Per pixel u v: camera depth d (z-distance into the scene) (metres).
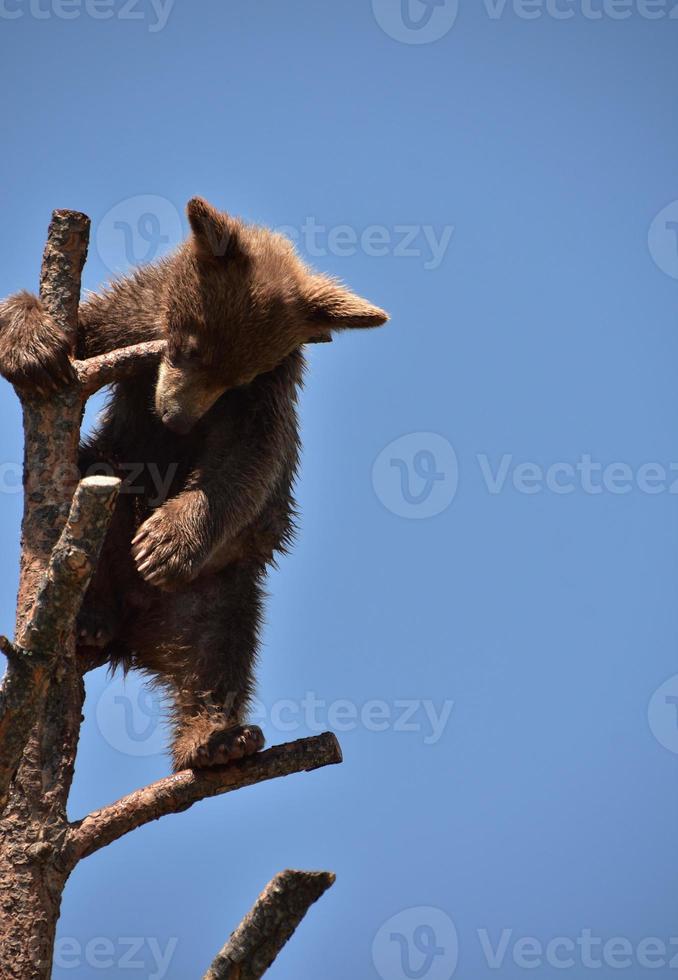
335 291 12.98
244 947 7.74
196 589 13.09
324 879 7.81
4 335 9.42
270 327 12.36
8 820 8.35
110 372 9.60
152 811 8.98
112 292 13.33
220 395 12.64
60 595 7.22
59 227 9.84
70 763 8.62
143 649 12.69
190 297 12.34
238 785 9.30
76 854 8.50
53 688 8.61
